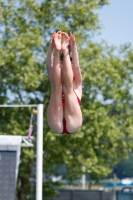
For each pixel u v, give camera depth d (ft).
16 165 127.75
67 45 61.36
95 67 219.20
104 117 220.23
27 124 224.33
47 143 220.23
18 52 214.90
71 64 63.52
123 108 239.91
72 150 227.81
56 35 61.52
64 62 61.26
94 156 221.87
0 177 126.41
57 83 61.62
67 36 61.62
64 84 62.03
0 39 224.94
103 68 222.07
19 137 128.47
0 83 221.05
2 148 127.95
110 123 220.02
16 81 221.66
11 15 234.99
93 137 219.61
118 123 242.99
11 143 127.65
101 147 226.79
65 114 62.90
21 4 234.58
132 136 232.73
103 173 225.56
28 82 213.87
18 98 229.25
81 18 231.71
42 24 236.43
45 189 230.89
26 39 218.79
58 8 233.35
